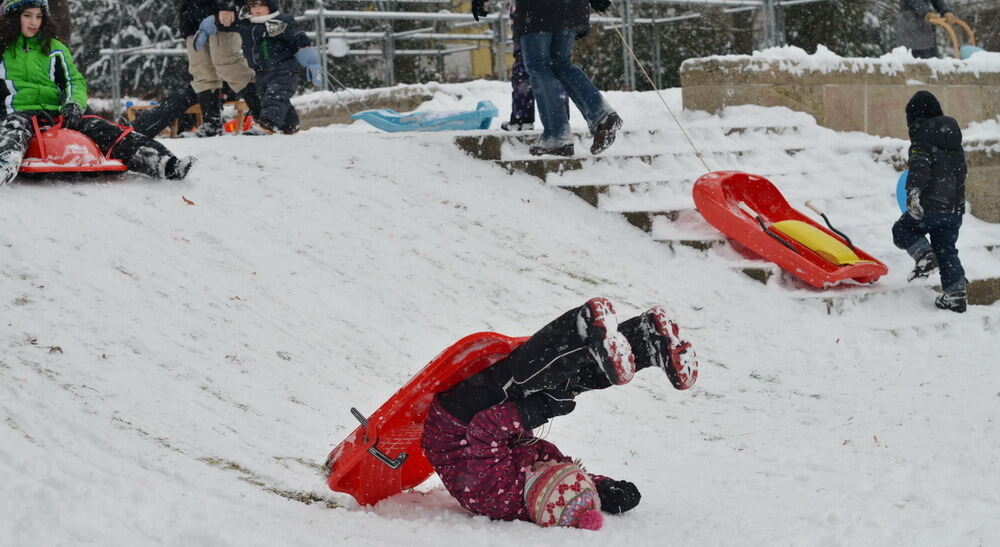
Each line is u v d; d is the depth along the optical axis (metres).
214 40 13.78
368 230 9.85
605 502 4.86
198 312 7.31
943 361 9.07
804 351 9.22
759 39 23.06
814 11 25.08
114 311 6.89
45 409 5.33
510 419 4.62
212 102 14.12
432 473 5.37
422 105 18.70
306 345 7.39
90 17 34.22
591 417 7.07
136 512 4.32
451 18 21.09
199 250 8.39
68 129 9.44
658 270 10.65
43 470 4.59
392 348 7.81
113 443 5.12
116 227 8.33
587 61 24.83
